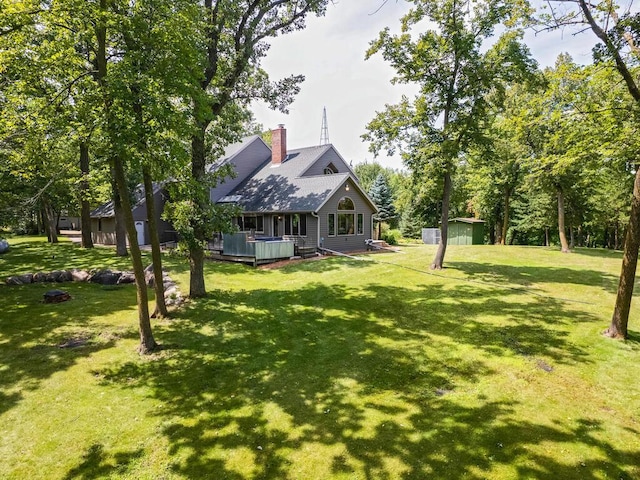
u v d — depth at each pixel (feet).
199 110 25.08
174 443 15.43
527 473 13.30
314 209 64.23
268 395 19.20
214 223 34.78
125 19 20.42
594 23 23.24
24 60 22.17
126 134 19.47
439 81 44.16
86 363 22.56
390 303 34.40
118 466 14.14
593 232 116.37
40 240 87.25
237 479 13.43
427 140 45.75
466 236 94.12
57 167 36.55
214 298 36.37
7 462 14.26
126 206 23.38
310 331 28.27
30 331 27.43
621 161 25.43
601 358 22.29
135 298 36.86
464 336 26.22
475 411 17.24
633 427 15.93
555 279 42.57
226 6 33.94
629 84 22.88
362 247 76.43
